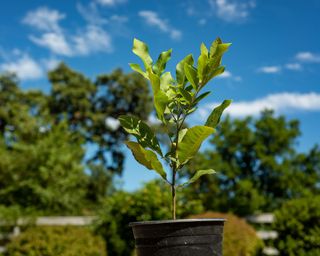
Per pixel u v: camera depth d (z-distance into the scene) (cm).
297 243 751
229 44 262
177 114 279
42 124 1489
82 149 1450
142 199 955
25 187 1215
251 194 1131
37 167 1242
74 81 2334
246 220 1010
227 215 848
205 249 248
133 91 2347
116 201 982
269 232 940
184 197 993
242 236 800
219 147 1209
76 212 1251
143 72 280
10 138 1616
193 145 266
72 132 2111
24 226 1030
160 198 956
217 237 254
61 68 2373
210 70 267
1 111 1983
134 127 278
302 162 1202
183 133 287
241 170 1189
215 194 1156
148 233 250
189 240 246
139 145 276
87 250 819
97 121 2283
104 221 980
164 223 246
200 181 1163
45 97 2309
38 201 1214
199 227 248
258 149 1173
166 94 280
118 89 2342
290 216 772
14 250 808
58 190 1233
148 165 281
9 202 1196
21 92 2241
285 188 1180
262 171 1195
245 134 1198
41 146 1282
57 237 812
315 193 1193
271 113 1227
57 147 1349
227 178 1166
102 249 847
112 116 2336
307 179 1187
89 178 1631
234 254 781
